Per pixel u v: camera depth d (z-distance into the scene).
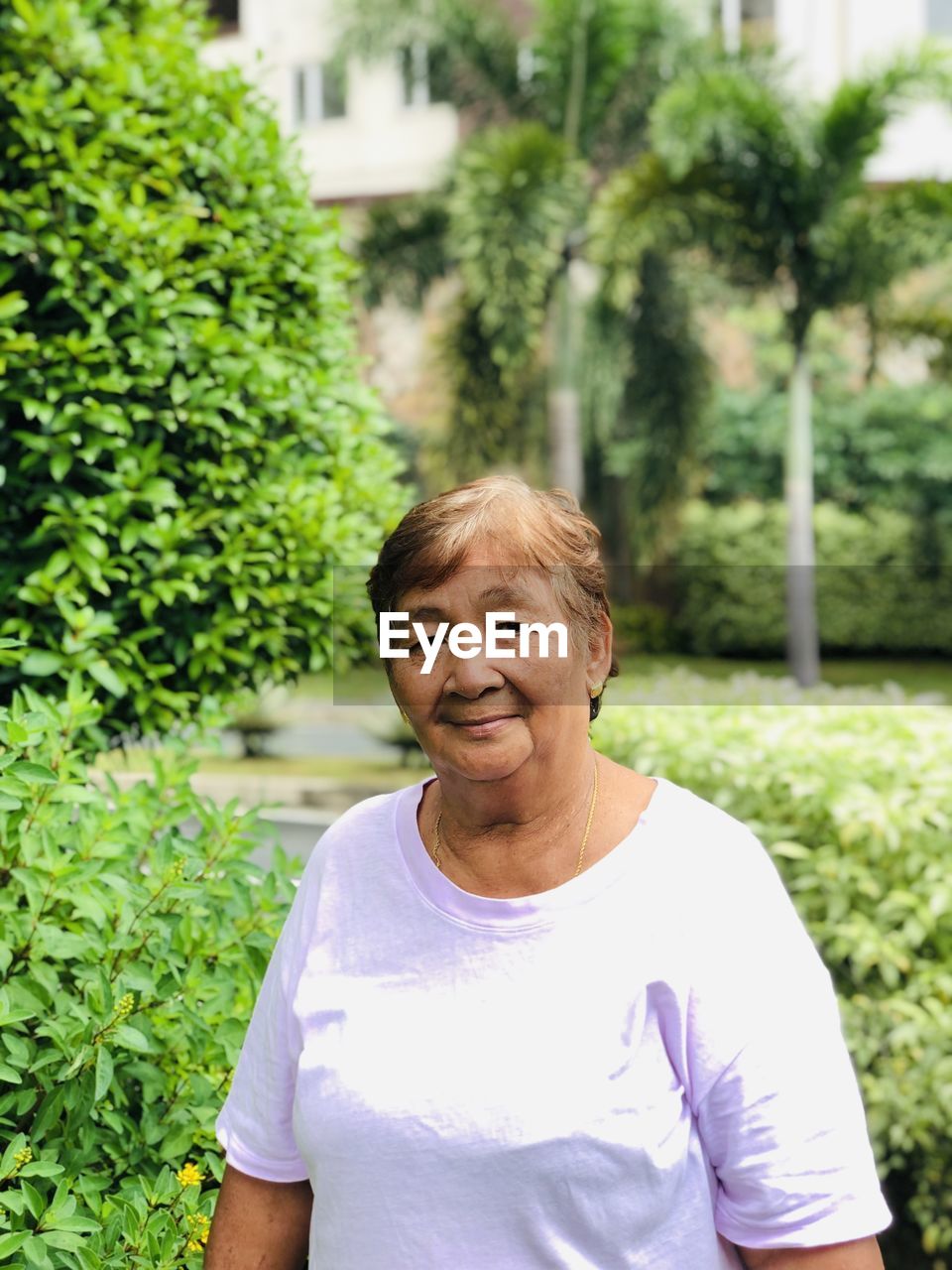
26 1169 1.70
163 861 2.02
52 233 2.75
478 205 14.23
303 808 9.32
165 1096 1.97
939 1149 3.19
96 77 2.92
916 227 14.02
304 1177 1.49
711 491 17.86
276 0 20.61
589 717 1.42
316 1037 1.36
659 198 14.09
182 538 2.80
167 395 2.89
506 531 1.29
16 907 1.93
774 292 14.91
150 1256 1.72
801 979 1.29
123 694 2.65
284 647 3.08
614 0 14.16
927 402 16.98
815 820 3.29
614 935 1.29
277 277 3.17
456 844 1.36
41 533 2.67
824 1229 1.21
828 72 18.00
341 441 3.25
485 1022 1.29
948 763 3.28
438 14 14.91
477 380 15.64
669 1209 1.25
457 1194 1.26
